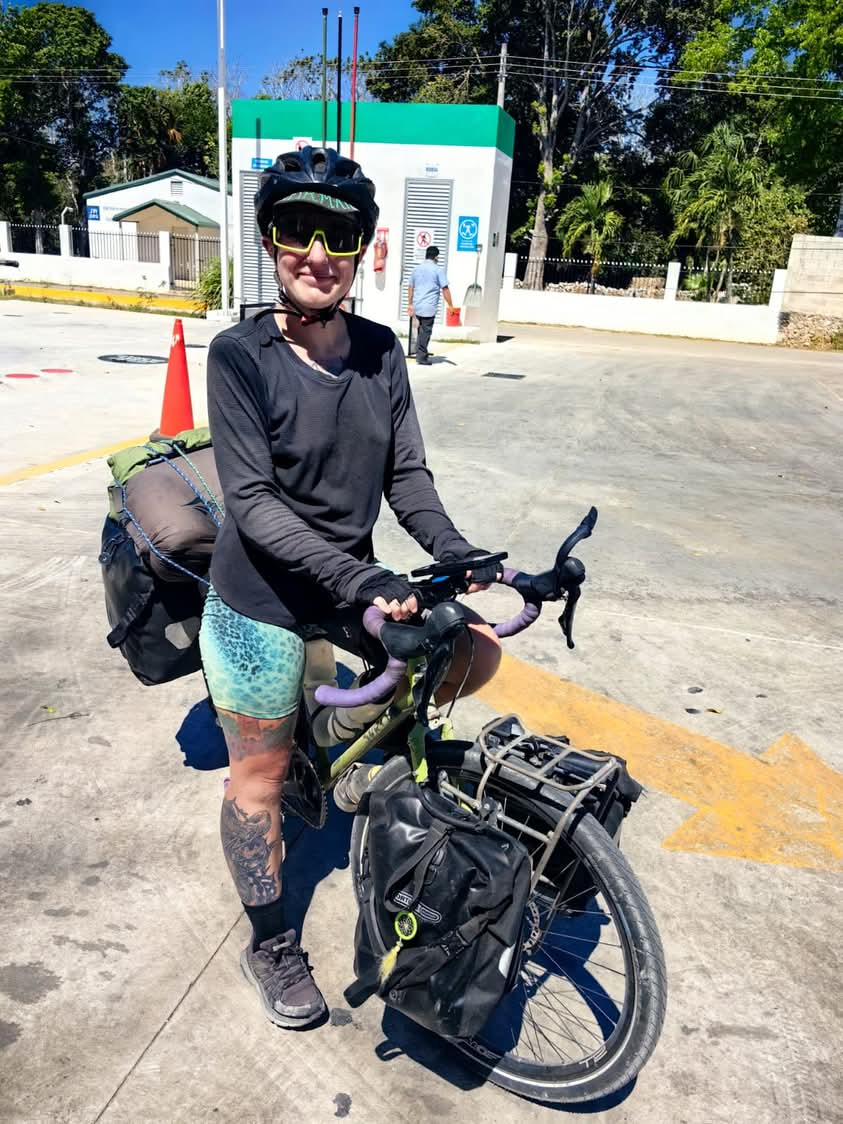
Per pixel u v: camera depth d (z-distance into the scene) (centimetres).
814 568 556
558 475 734
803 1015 228
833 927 260
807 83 2830
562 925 243
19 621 411
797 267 2652
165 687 367
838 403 1288
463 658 195
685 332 2570
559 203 3800
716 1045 218
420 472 216
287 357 190
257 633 198
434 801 186
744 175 2777
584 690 388
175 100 4853
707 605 487
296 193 179
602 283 3647
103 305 2183
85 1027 212
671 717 371
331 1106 197
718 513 660
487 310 1836
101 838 276
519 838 199
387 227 1761
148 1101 194
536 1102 201
